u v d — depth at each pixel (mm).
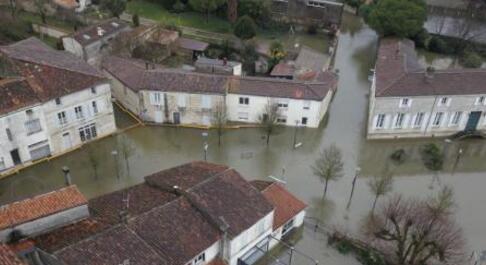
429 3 115500
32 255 38062
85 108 60469
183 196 43656
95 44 79688
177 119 68062
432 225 46438
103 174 58219
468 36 100625
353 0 116250
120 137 65125
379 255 47875
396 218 48562
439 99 66062
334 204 55812
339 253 48969
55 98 56625
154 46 83812
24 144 56375
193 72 70625
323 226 52000
